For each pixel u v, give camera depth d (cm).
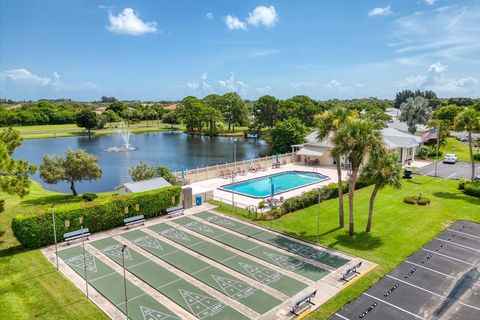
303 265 2259
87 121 12325
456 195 3825
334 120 2811
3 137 3000
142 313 1750
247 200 3800
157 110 19388
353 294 1914
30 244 2506
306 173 5262
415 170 5228
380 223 2981
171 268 2242
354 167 2606
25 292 1928
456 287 1992
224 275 2142
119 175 5991
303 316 1714
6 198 3775
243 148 9612
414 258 2348
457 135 9788
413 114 6894
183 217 3234
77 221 2717
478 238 2678
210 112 12469
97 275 2147
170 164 7212
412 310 1775
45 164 3794
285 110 11494
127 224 2930
